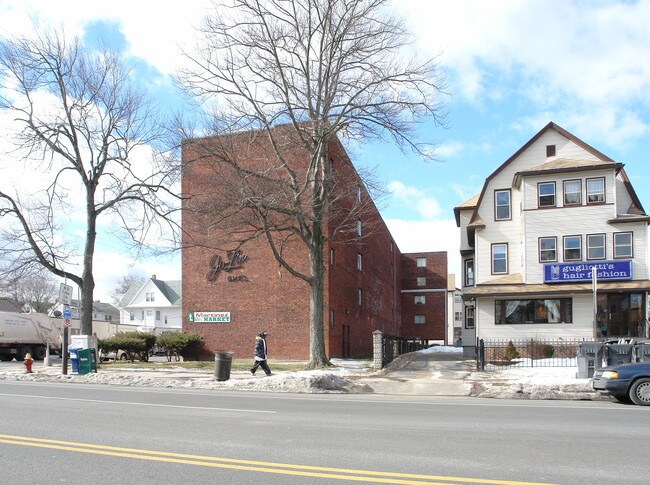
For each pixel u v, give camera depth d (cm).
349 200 3178
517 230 3128
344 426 952
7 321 3538
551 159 3077
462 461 690
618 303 2811
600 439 834
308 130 2320
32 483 595
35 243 2580
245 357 3056
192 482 599
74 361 2128
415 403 1327
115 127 2614
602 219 2823
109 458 704
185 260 3234
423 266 6675
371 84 2238
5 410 1140
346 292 3459
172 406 1229
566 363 2316
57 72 2552
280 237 3058
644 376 1281
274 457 712
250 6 2247
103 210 2678
